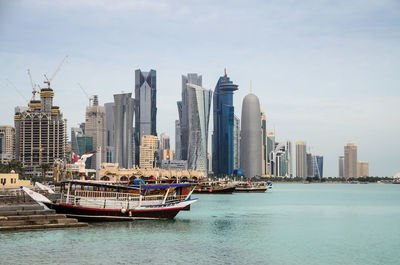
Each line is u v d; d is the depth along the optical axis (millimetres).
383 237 78188
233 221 97688
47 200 77875
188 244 66188
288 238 75250
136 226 81250
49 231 71000
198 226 85750
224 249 63312
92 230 74438
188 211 121750
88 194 85750
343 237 77750
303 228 89625
